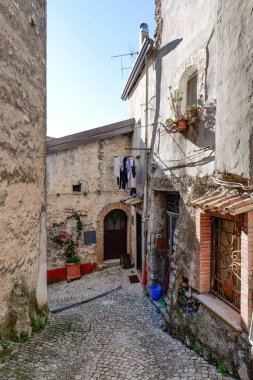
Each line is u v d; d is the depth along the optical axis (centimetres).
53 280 1059
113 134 1130
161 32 725
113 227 1228
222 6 414
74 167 1110
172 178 633
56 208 1085
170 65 662
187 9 573
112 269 1154
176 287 562
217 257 466
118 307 736
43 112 618
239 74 364
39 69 585
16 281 462
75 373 374
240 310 383
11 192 442
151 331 573
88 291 928
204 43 499
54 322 570
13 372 340
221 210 352
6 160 422
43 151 619
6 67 421
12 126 445
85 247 1138
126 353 452
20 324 441
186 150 564
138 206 1010
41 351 413
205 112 491
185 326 511
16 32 459
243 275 357
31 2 532
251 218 348
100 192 1155
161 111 721
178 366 414
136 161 1051
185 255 538
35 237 558
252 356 334
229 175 403
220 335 406
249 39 343
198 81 516
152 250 789
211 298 452
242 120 359
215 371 395
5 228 420
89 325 581
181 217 572
